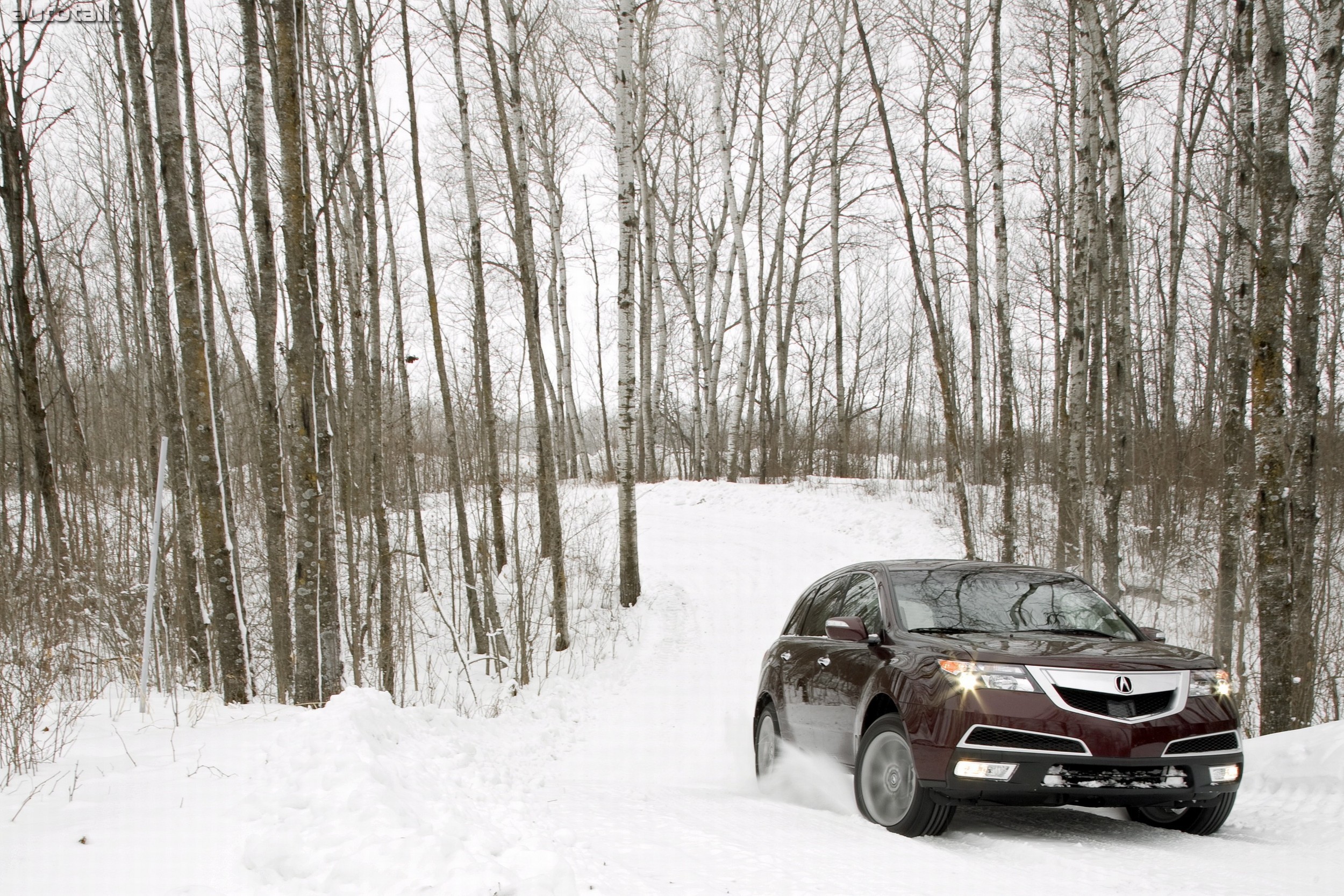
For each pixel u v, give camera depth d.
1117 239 16.33
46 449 13.62
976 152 23.39
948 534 22.91
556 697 12.37
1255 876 4.57
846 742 6.62
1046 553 20.42
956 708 5.41
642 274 33.12
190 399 8.56
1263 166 9.06
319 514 9.20
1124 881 4.46
